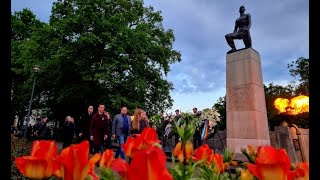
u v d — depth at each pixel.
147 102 28.75
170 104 29.45
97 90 26.47
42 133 19.19
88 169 0.67
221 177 1.22
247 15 12.56
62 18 26.61
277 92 38.81
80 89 26.11
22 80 32.75
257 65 11.90
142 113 9.69
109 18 25.11
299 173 0.79
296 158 8.33
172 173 0.96
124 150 0.95
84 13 24.75
